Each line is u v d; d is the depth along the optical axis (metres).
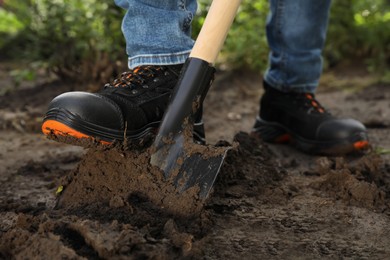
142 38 1.89
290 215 1.85
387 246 1.64
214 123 3.27
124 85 1.88
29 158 2.55
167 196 1.68
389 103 3.80
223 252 1.57
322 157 2.43
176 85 1.78
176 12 1.89
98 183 1.76
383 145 2.81
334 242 1.66
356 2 5.06
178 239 1.53
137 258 1.43
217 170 1.69
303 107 2.66
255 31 4.55
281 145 2.80
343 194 2.00
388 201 1.97
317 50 2.65
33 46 4.45
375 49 5.06
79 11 4.10
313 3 2.53
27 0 4.50
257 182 2.06
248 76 4.55
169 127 1.73
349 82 4.50
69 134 1.73
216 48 1.77
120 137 1.79
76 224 1.50
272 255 1.58
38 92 3.94
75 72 4.07
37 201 1.96
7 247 1.49
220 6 1.76
